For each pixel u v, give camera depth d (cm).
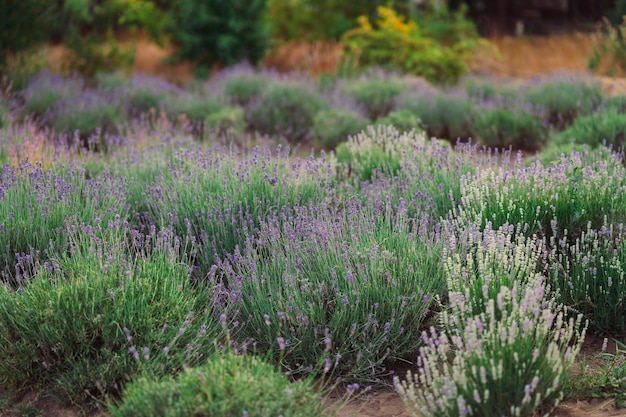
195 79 1620
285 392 378
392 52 1623
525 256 533
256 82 1405
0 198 584
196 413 362
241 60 1731
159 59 1830
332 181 716
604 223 545
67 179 670
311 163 678
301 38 1919
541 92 1243
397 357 475
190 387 375
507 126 1111
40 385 451
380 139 836
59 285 461
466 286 473
